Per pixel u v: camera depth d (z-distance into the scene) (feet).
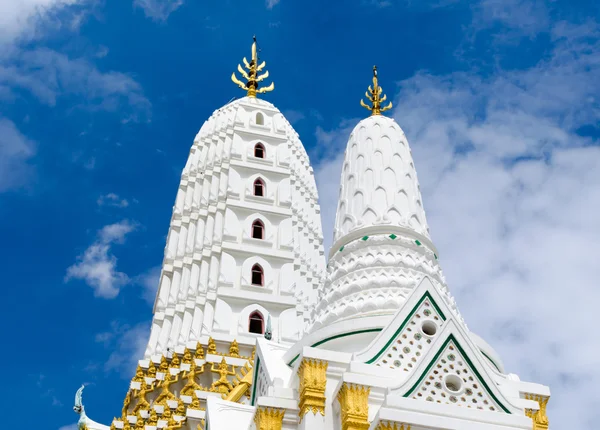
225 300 216.54
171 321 230.89
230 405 136.46
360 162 155.02
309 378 120.88
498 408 116.88
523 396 125.18
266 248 227.40
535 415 121.19
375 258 141.08
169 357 220.64
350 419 115.03
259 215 233.35
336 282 142.82
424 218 152.25
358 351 127.44
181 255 240.32
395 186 150.92
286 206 236.84
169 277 240.53
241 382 178.91
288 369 133.39
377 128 159.22
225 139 250.98
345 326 130.93
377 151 155.43
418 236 145.79
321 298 144.15
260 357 137.39
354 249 144.46
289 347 142.20
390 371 121.70
